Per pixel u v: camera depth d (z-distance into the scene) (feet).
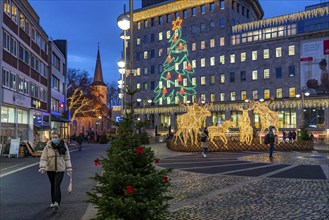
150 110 306.76
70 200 35.63
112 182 18.75
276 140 113.60
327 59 227.40
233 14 275.39
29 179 52.19
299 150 110.83
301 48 236.43
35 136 135.44
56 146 32.14
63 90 205.98
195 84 284.00
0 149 96.48
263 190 40.22
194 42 287.89
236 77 262.47
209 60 277.85
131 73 44.91
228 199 35.17
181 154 98.73
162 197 19.30
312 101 227.20
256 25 256.93
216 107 265.34
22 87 122.01
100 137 197.26
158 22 314.55
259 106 114.32
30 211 30.86
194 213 29.25
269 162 73.46
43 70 156.76
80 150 127.13
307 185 43.73
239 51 262.47
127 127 20.42
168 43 305.32
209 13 280.92
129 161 19.57
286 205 32.19
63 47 209.56
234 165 68.13
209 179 49.37
